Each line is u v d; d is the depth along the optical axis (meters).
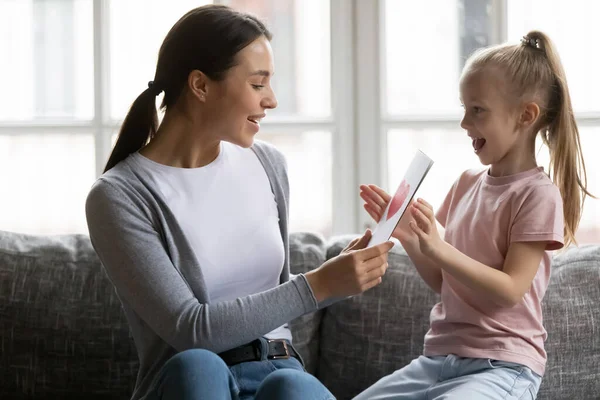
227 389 1.83
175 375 1.79
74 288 2.58
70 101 3.42
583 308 2.48
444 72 3.36
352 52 3.35
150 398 1.85
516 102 2.26
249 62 2.07
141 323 2.12
